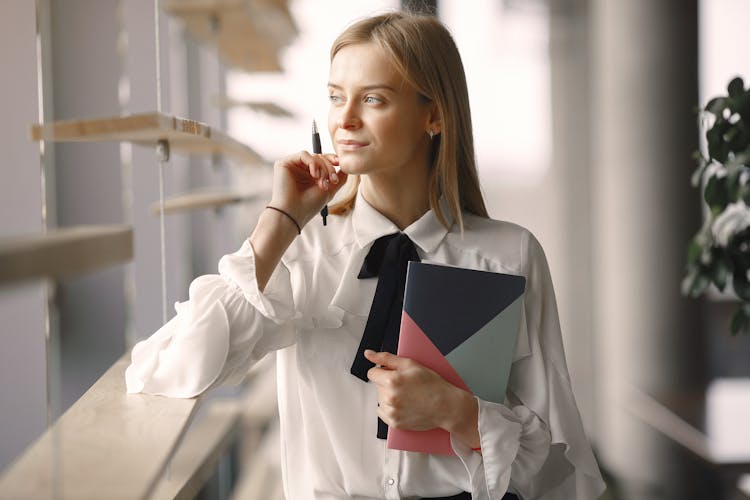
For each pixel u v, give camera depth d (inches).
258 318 58.9
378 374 57.0
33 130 51.9
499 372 58.7
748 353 233.8
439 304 58.4
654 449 171.3
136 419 55.5
